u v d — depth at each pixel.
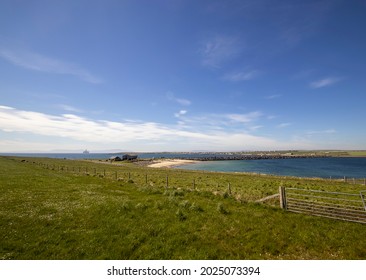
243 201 20.84
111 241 12.20
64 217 15.42
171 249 11.69
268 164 170.50
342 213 16.67
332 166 149.62
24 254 10.70
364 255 11.60
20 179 31.78
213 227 14.41
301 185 38.75
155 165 142.75
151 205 18.92
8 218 14.68
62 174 43.19
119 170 72.12
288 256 11.45
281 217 16.80
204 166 144.25
